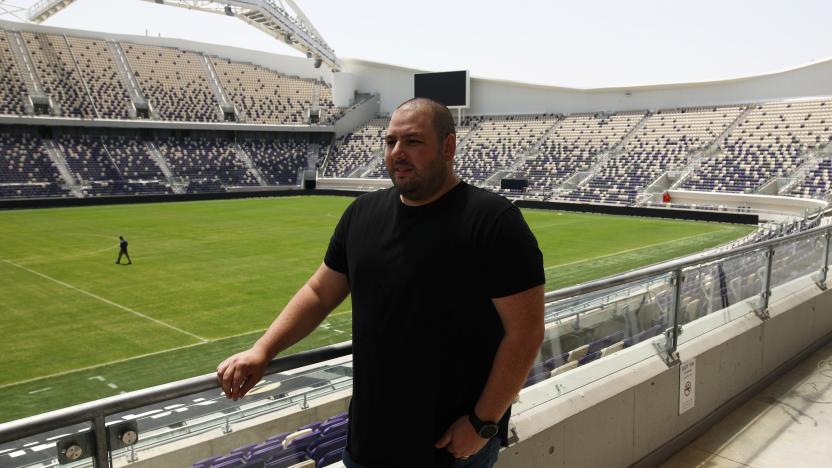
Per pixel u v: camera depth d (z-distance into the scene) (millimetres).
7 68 57562
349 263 2389
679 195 44125
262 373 2395
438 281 2180
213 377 2346
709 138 49625
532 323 2178
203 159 60906
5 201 45781
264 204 51281
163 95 63062
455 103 63312
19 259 25875
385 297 2246
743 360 5117
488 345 2279
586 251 28125
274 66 74438
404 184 2203
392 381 2262
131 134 59438
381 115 71438
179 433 2461
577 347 3852
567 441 3525
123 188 53312
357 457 2389
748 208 39969
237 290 20375
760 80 51094
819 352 6324
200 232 34219
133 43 67438
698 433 4633
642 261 25562
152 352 14297
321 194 61344
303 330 2521
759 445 4480
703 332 4770
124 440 2250
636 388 3998
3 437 1878
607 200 46969
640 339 4266
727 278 5074
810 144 44125
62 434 2094
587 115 59438
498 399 2189
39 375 12852
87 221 39094
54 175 52000
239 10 58125
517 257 2145
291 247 29156
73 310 17938
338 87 70062
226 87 68125
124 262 25312
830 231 6711
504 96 64375
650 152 51344
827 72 47969
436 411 2260
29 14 60781
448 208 2238
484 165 58531
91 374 12914
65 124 54750
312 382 3057
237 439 2678
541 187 52562
